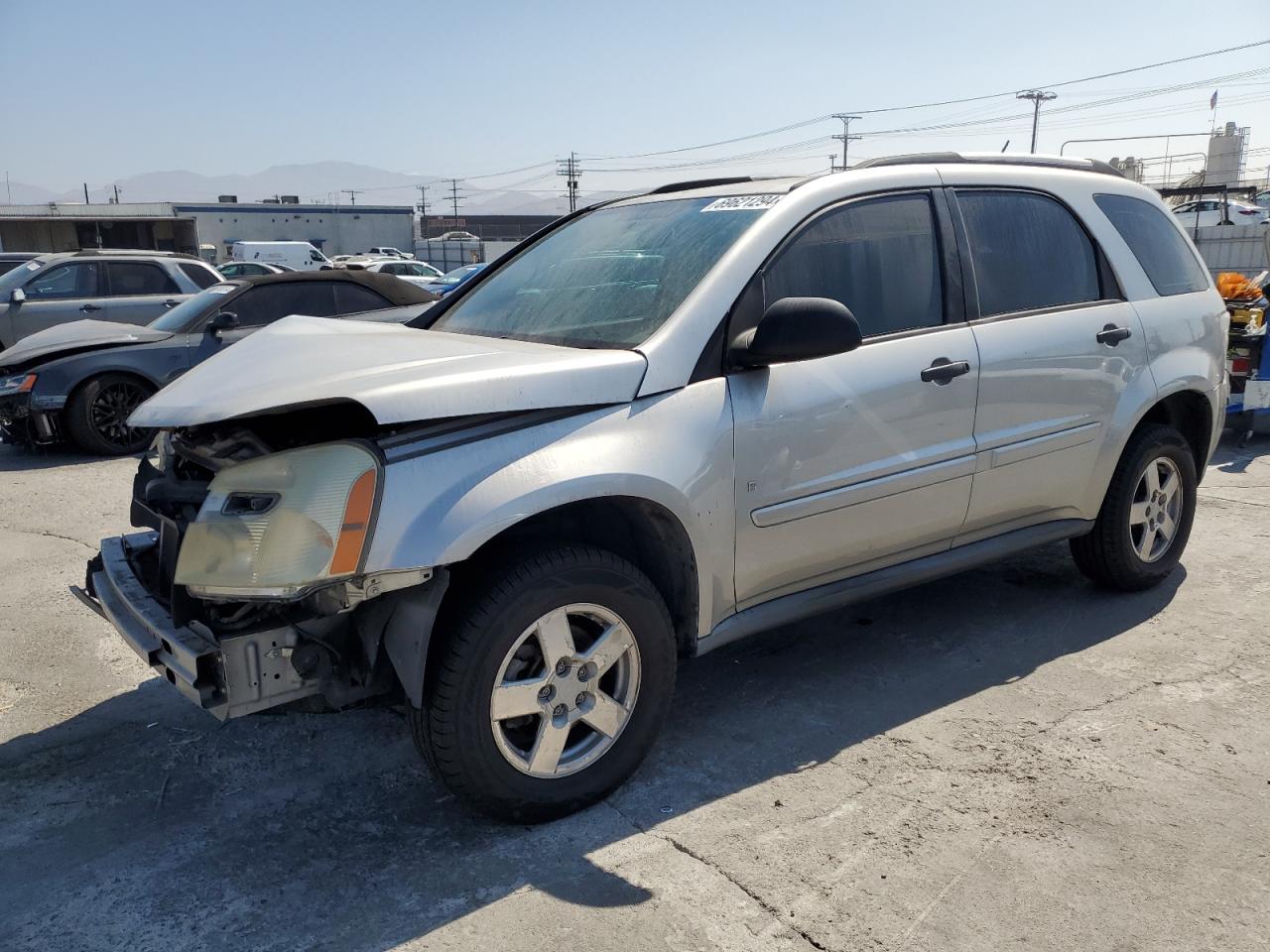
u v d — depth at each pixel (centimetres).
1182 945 242
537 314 370
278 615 272
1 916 263
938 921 251
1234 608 459
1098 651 415
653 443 301
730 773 326
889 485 358
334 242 6525
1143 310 445
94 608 331
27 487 784
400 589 273
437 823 303
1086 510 439
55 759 349
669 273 345
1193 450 496
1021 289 405
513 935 250
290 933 254
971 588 490
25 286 1202
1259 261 1742
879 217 369
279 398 268
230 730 368
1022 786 313
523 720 302
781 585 348
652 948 244
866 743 343
